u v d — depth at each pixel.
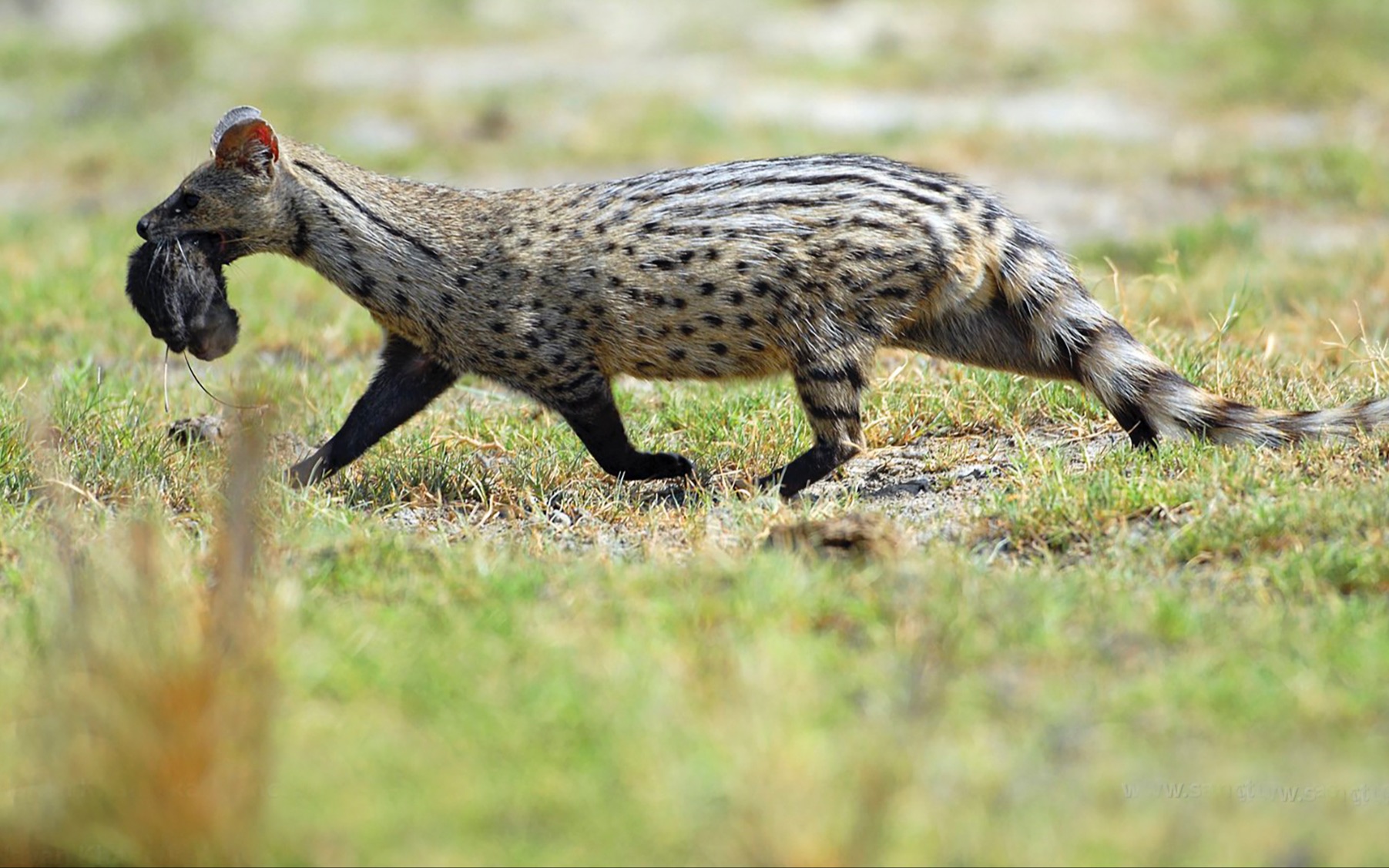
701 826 7.60
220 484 12.11
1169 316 19.19
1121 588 10.32
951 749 8.22
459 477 13.84
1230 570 10.81
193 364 18.95
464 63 40.44
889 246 12.93
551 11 44.72
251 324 20.58
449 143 32.41
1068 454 13.97
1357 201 26.11
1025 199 27.92
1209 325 18.64
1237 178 28.02
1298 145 29.59
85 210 28.89
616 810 7.76
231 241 13.43
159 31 39.31
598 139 31.94
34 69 39.56
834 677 8.93
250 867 7.61
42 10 44.75
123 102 36.84
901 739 7.99
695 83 37.19
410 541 11.58
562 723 8.47
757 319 13.09
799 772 7.56
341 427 14.67
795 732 8.05
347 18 44.16
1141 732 8.46
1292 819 7.78
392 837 7.68
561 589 10.41
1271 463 12.54
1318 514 11.25
